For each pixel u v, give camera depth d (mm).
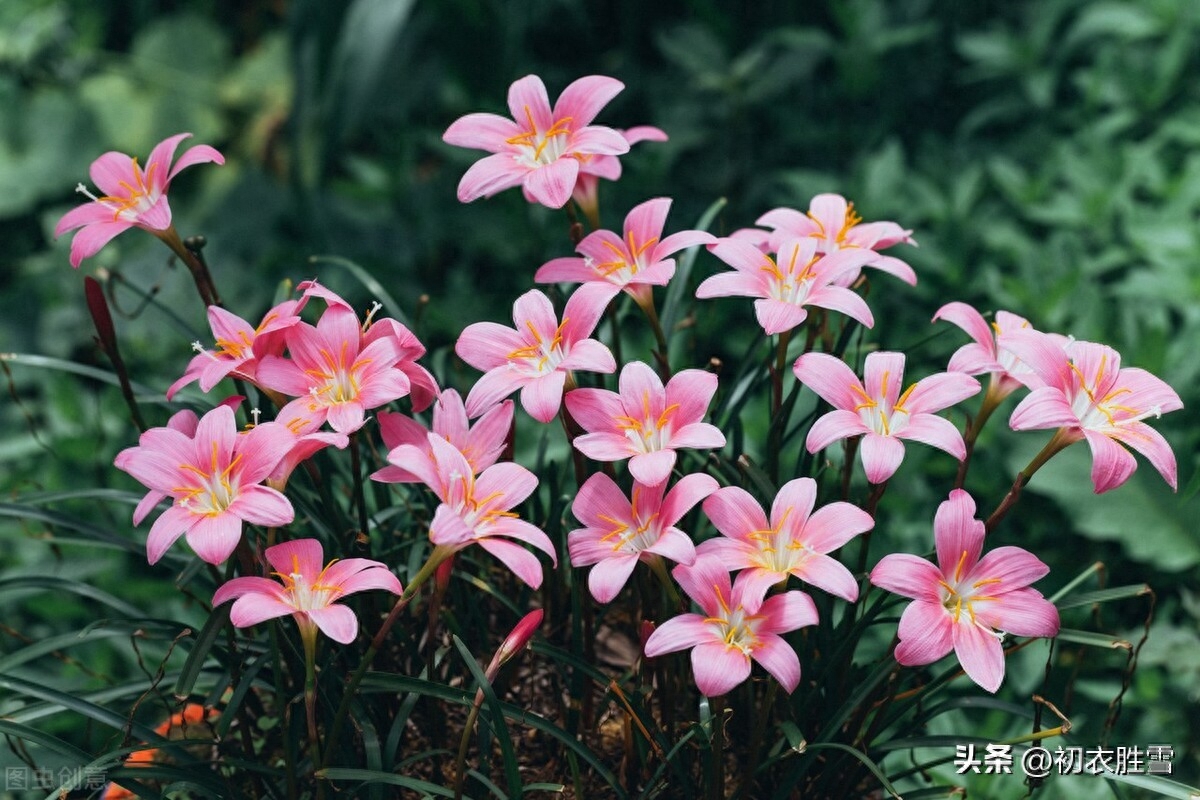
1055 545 1562
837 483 1197
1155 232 1725
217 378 1055
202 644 1070
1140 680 1434
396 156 2164
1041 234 1982
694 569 1043
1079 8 2217
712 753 1086
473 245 1971
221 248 2217
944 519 1042
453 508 1045
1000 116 2156
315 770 1069
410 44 2424
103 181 1148
